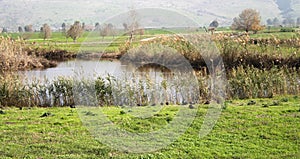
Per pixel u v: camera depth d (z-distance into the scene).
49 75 15.66
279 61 13.88
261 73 11.83
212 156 6.00
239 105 9.61
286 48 14.93
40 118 8.54
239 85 11.21
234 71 11.85
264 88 11.26
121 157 5.99
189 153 6.13
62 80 10.83
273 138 6.87
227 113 8.61
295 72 11.86
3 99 10.59
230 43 14.22
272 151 6.23
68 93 10.68
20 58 17.91
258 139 6.83
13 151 6.25
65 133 7.24
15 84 10.95
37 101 10.73
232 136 6.99
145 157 5.98
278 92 11.38
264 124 7.70
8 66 16.73
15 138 6.95
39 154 6.14
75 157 5.99
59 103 10.70
